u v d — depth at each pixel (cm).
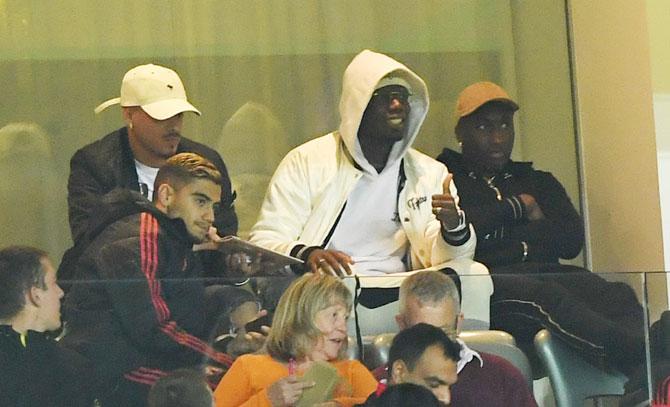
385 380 1012
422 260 1443
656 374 1085
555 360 1063
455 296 1038
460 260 1378
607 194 1773
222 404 980
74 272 1177
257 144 1852
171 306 978
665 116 1655
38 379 956
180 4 1845
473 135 1595
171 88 1512
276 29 1870
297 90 1866
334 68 1873
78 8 1820
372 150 1456
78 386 961
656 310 1088
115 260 1153
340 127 1465
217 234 1260
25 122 1806
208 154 1514
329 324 1002
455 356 1033
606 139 1770
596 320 1075
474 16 1891
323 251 1288
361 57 1477
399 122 1447
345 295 1009
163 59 1841
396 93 1452
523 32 1878
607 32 1750
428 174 1491
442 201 1359
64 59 1819
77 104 1819
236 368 984
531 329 1062
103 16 1828
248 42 1862
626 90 1712
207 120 1845
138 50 1834
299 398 992
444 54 1883
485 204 1555
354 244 1448
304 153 1466
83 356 964
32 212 1795
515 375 1048
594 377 1075
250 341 990
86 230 1218
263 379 986
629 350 1084
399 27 1886
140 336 972
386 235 1459
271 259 1235
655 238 1659
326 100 1870
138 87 1498
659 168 1652
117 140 1522
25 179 1795
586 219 1827
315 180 1448
